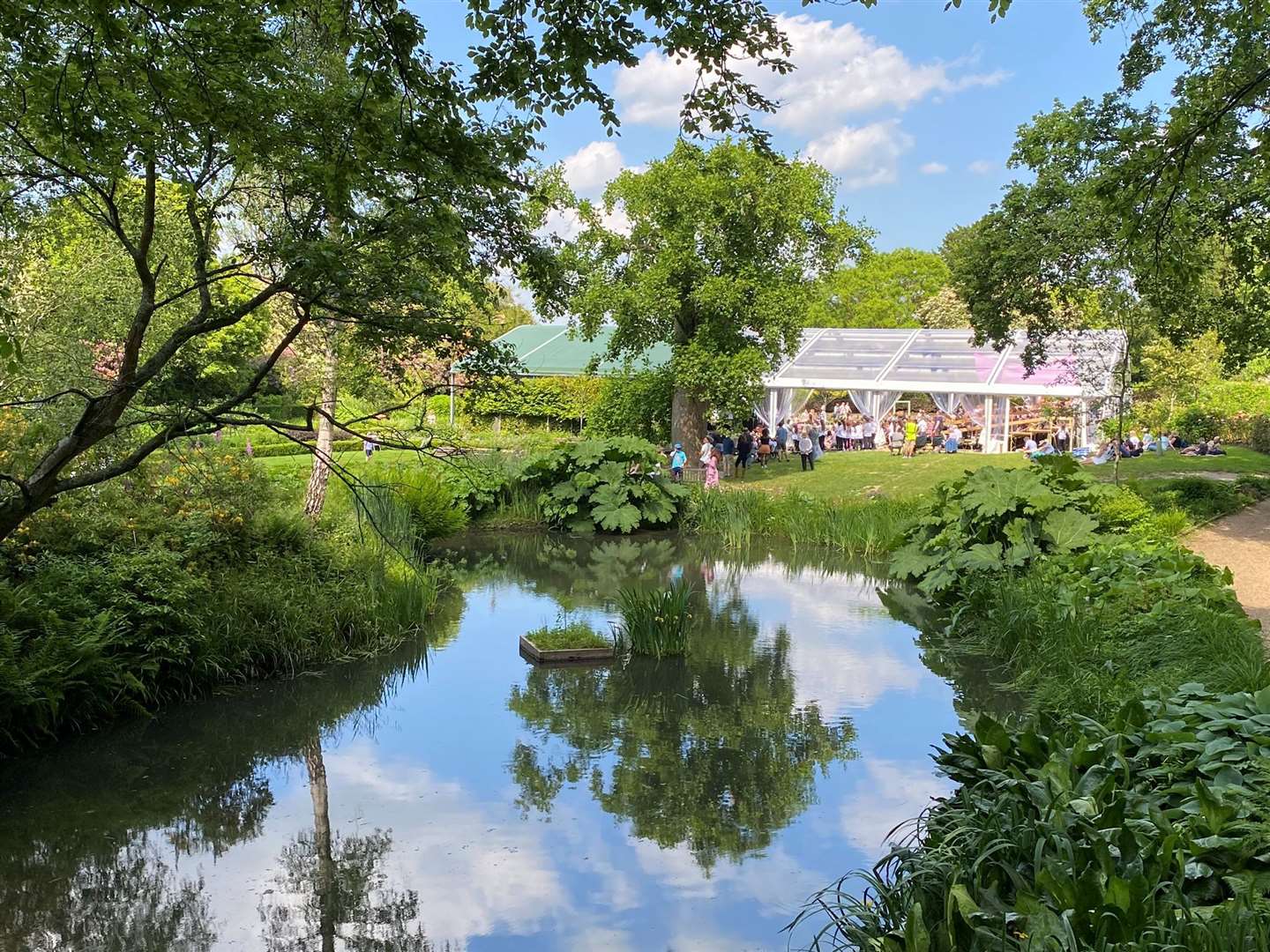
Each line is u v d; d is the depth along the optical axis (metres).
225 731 8.92
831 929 5.37
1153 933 3.78
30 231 8.17
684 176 28.66
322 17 5.71
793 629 13.13
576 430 39.22
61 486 6.25
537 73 5.47
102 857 6.49
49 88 5.79
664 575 17.77
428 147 5.77
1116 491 16.39
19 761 8.06
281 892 6.00
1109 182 9.11
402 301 7.05
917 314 62.41
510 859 6.41
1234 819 4.55
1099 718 7.57
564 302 7.64
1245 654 7.96
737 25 5.39
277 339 14.49
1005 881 4.66
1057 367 33.66
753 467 32.69
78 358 12.06
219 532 11.54
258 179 7.67
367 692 10.16
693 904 5.77
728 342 29.97
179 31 5.54
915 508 20.83
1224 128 9.85
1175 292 14.16
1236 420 32.72
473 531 23.08
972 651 11.55
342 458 26.81
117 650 9.20
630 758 8.26
